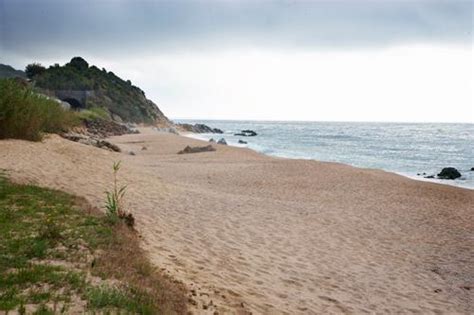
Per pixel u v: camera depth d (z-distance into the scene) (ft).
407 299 21.48
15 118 57.26
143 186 44.06
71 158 52.37
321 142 199.31
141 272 17.51
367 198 52.90
